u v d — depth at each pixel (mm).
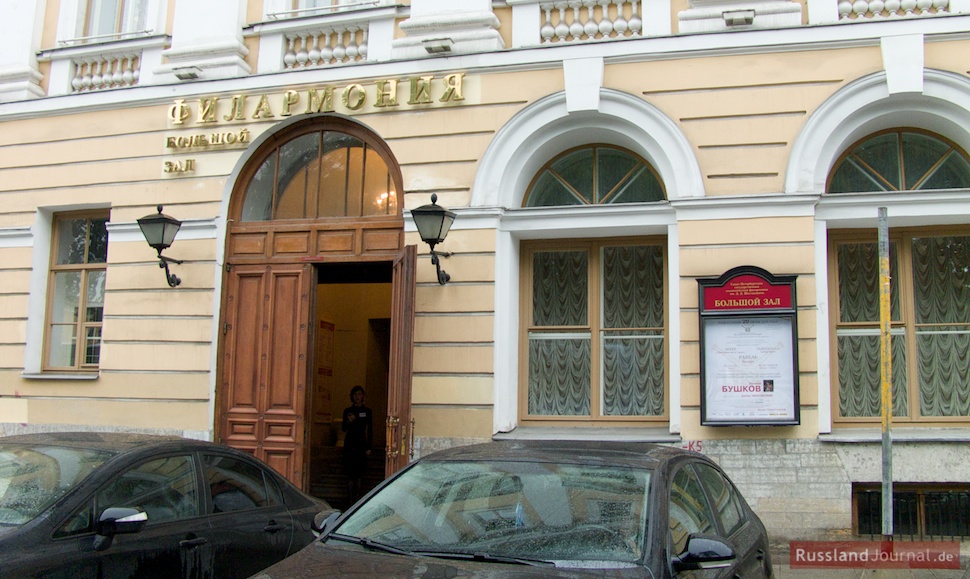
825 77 8047
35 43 10633
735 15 8195
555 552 3496
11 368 10078
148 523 4613
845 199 7930
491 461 4180
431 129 8906
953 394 8188
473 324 8461
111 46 10234
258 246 9461
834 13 8164
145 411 9344
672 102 8344
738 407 7723
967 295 8258
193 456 5160
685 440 7883
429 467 4281
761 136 8109
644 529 3539
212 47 9688
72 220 10492
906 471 7551
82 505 4348
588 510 3693
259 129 9469
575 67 8570
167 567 4594
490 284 8477
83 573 4156
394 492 4164
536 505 3783
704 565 3469
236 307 9398
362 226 9164
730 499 4734
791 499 7637
